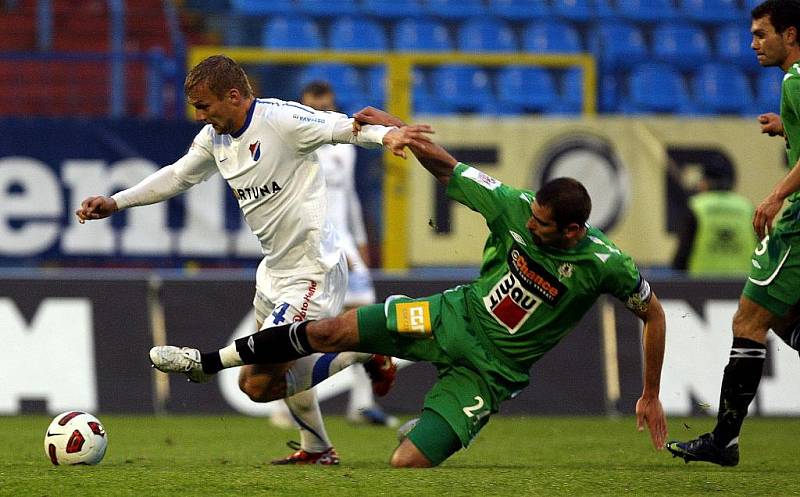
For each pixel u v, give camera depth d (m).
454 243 42.75
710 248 39.41
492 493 17.08
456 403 20.16
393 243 42.56
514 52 61.66
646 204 44.19
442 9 62.66
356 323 19.97
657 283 38.56
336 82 54.16
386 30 61.69
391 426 34.34
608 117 44.19
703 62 53.97
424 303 20.28
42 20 50.59
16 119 41.69
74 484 17.58
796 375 37.66
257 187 20.75
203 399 37.28
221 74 20.02
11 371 36.56
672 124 44.22
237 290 38.41
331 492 16.94
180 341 37.78
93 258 41.72
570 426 34.47
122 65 46.81
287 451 26.84
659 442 20.08
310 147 20.45
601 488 17.91
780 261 20.78
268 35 60.19
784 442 29.56
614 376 38.12
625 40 61.75
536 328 19.98
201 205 41.94
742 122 44.38
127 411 36.94
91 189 41.91
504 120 43.84
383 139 19.69
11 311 36.94
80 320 37.31
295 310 20.92
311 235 20.95
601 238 19.70
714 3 63.22
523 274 19.77
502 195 19.78
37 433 30.28
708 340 38.28
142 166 42.06
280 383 21.27
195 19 53.53
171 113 47.09
